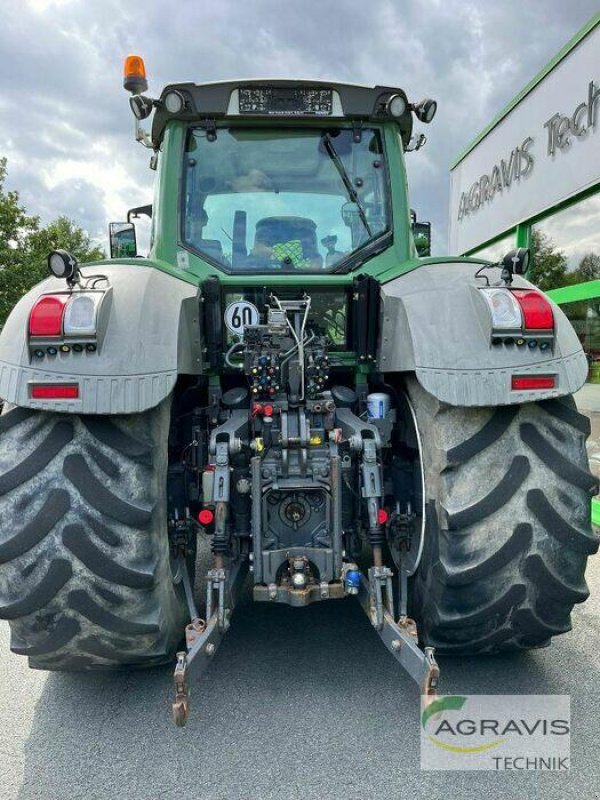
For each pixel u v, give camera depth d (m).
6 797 1.97
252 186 3.01
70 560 2.03
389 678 2.60
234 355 2.74
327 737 2.23
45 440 2.06
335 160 3.05
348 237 3.01
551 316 2.21
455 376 2.15
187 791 1.98
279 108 2.96
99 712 2.41
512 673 2.62
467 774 2.04
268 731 2.27
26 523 2.03
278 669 2.68
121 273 2.34
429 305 2.33
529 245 7.38
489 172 8.39
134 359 2.05
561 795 1.95
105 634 2.12
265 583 2.36
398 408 2.79
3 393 2.01
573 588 2.25
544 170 6.72
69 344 2.02
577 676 2.61
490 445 2.18
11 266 20.12
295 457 2.43
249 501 2.51
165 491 2.32
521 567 2.19
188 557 2.68
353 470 2.57
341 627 3.06
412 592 2.58
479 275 2.47
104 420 2.09
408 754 2.13
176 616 2.39
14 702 2.48
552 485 2.20
